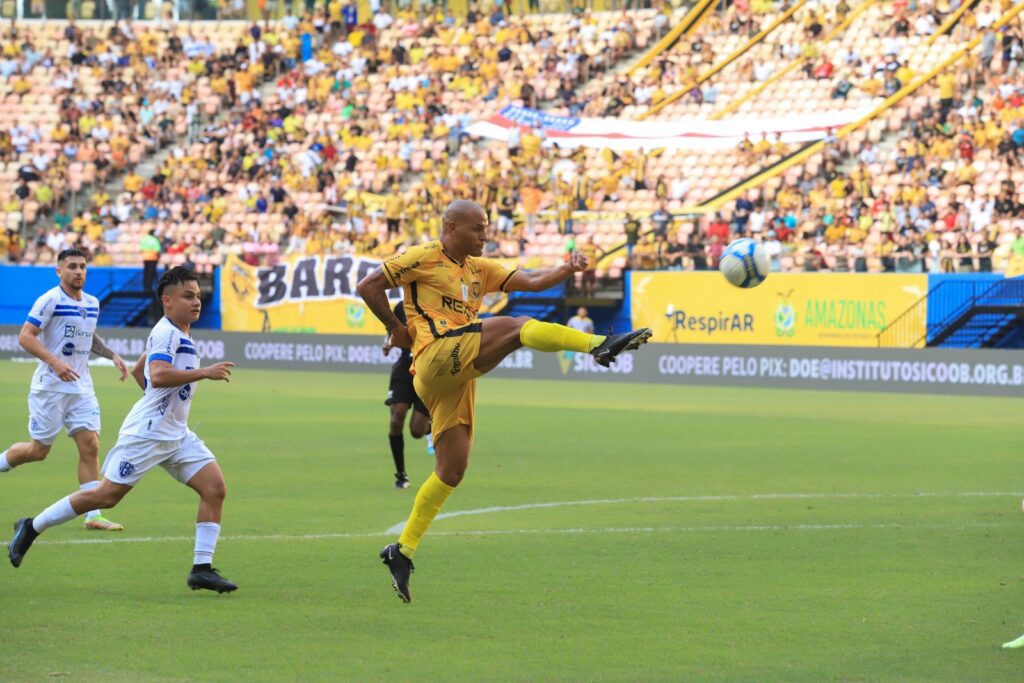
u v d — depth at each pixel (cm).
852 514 1834
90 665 1025
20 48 7169
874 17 6181
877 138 5625
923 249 4956
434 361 1195
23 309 6000
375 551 1538
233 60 7006
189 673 1006
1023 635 1133
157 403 1295
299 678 995
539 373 5200
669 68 6353
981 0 5956
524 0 6962
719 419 3419
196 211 6291
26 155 6625
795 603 1262
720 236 5291
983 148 5316
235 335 5725
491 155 6100
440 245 1232
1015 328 4638
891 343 4741
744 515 1825
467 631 1148
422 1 7106
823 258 5016
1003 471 2345
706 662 1046
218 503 1299
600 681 991
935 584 1352
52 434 1684
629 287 5247
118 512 1831
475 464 2441
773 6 6475
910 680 995
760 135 5500
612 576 1393
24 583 1341
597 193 5806
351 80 6756
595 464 2444
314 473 2297
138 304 5959
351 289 5547
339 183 6259
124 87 6956
